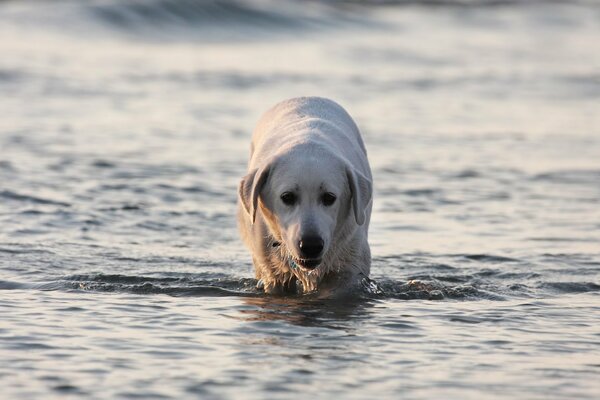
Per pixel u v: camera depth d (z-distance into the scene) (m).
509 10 54.28
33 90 26.22
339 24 46.06
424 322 9.55
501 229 13.95
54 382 7.57
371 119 23.86
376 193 16.28
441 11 52.66
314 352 8.48
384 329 9.28
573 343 8.83
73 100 25.06
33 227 13.45
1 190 15.36
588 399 7.39
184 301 10.30
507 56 38.59
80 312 9.65
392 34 44.72
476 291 10.86
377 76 31.77
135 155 18.75
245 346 8.62
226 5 43.88
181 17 41.72
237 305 10.17
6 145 19.19
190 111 24.11
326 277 10.63
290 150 9.83
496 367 8.12
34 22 38.66
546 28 49.47
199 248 12.80
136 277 11.20
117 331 9.00
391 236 13.55
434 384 7.68
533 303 10.37
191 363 8.09
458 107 26.05
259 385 7.57
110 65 31.86
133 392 7.38
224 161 18.48
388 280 11.28
